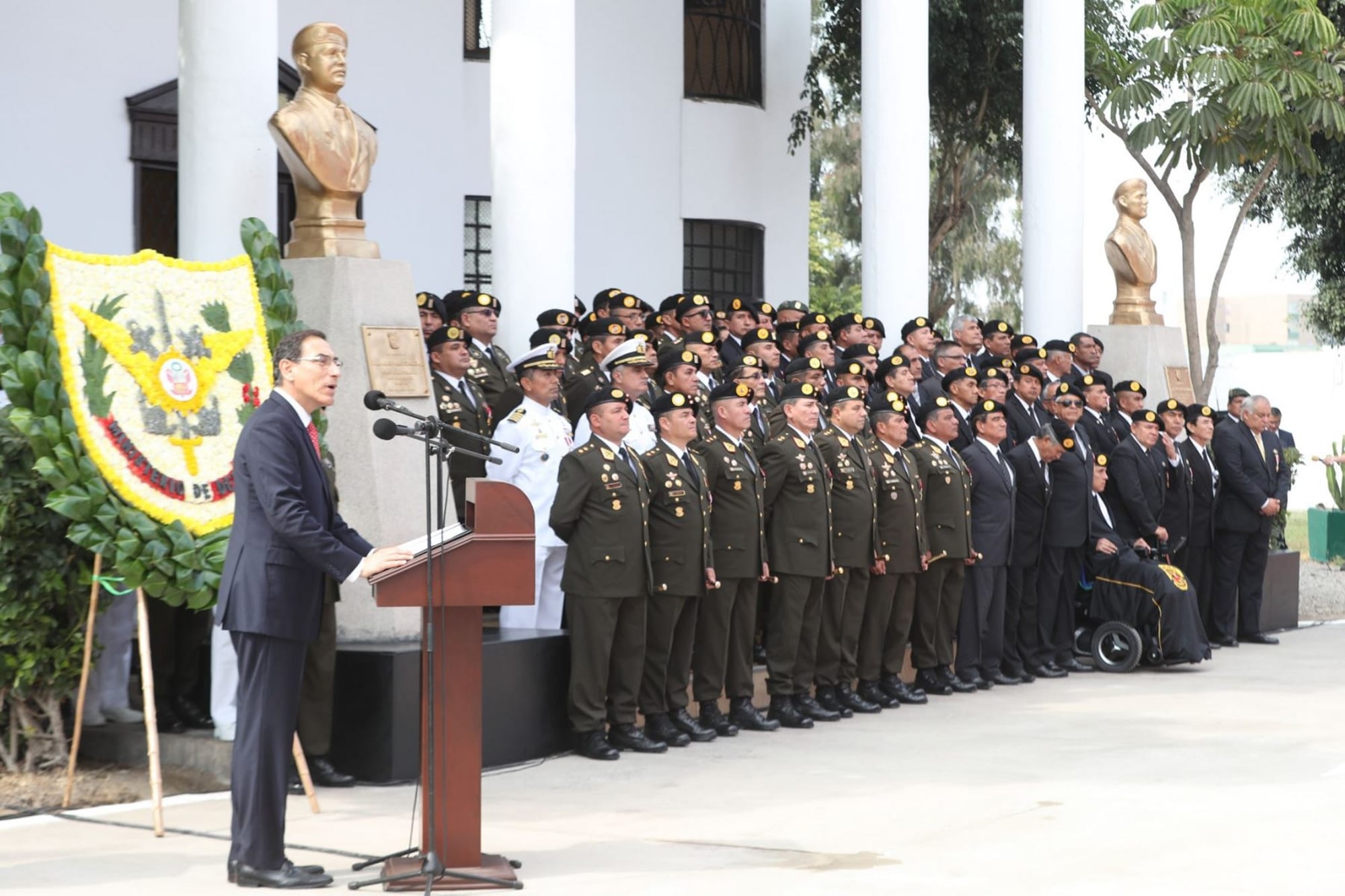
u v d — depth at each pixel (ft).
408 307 30.53
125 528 24.13
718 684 32.53
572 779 27.81
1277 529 52.47
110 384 24.56
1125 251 52.44
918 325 43.62
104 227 46.11
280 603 20.15
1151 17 56.90
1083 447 41.01
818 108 67.41
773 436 33.88
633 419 35.12
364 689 27.14
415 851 21.16
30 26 44.65
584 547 29.81
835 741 31.58
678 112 61.62
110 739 28.43
